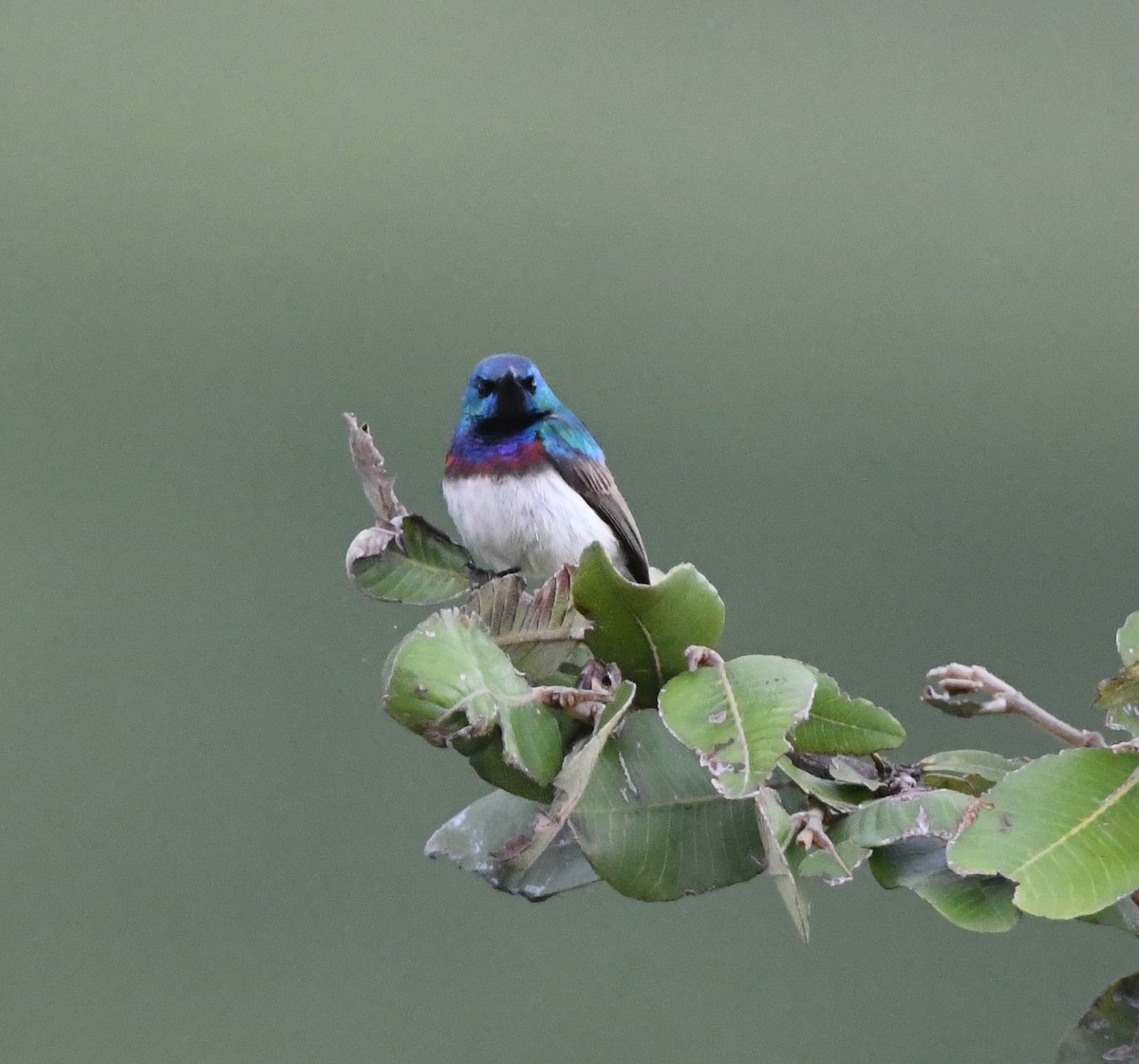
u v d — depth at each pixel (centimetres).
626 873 454
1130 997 465
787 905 441
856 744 482
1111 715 489
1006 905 444
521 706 452
